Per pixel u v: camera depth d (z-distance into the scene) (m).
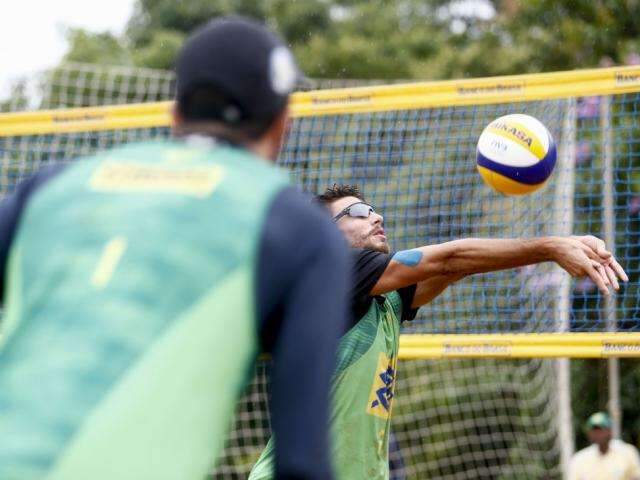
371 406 12.73
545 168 13.84
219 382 5.38
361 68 49.62
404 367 33.19
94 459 5.07
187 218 5.54
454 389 32.91
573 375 34.88
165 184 5.69
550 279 25.25
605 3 39.72
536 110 25.50
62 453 5.06
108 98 40.25
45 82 36.84
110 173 5.84
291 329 5.45
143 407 5.19
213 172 5.71
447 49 47.62
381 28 53.53
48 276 5.54
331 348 5.48
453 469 33.22
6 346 5.43
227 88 5.93
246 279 5.47
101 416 5.14
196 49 6.01
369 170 26.66
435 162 25.80
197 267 5.43
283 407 5.40
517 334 18.44
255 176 5.77
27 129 22.36
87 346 5.25
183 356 5.30
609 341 17.95
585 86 19.11
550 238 11.55
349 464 12.58
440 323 24.50
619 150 28.91
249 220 5.55
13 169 25.70
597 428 26.66
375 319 12.87
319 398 5.38
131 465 5.11
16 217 6.00
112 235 5.53
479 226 26.48
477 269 12.09
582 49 40.06
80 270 5.47
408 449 33.12
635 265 30.58
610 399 29.86
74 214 5.70
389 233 26.97
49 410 5.13
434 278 13.32
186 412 5.25
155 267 5.41
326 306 5.49
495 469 33.06
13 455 5.03
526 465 32.88
